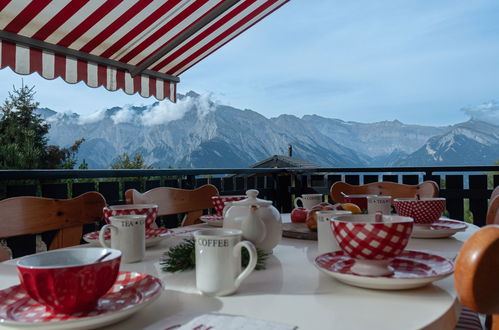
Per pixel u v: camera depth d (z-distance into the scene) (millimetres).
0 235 1056
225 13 2932
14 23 2316
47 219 1182
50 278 517
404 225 665
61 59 2617
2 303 585
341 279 675
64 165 13023
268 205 929
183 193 1744
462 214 3096
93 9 2436
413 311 557
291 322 520
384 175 3320
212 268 632
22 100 12492
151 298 558
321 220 938
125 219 865
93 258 609
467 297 352
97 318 497
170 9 2689
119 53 2949
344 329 496
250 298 619
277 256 917
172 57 3166
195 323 521
